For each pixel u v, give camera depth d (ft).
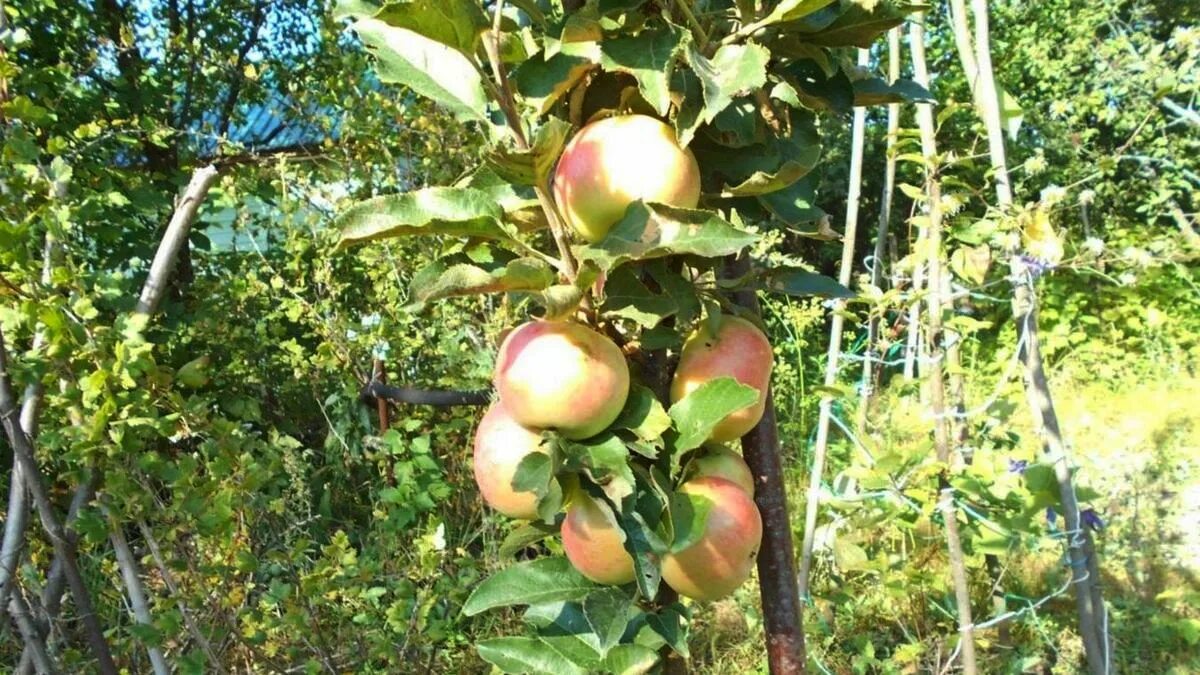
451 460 6.41
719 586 2.05
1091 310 14.42
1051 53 15.74
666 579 2.08
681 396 2.13
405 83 2.05
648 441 1.96
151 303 3.54
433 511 5.79
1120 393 11.54
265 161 7.16
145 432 3.63
